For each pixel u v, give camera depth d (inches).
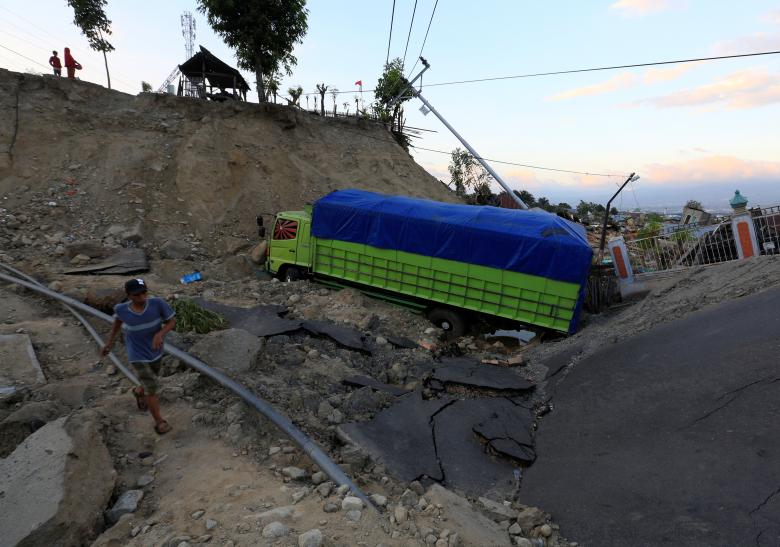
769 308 261.1
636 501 163.5
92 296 336.2
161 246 581.6
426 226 412.8
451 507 153.6
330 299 434.3
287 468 163.6
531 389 289.6
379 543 125.0
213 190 700.7
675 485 164.4
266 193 751.7
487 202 1360.7
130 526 130.8
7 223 525.0
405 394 267.3
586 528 158.4
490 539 141.6
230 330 269.7
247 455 174.9
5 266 418.3
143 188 650.2
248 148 803.4
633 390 242.4
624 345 304.5
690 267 416.8
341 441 207.8
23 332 279.9
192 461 169.0
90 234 555.8
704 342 257.9
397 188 928.3
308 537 117.2
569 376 292.8
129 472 160.6
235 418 195.5
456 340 411.2
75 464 142.3
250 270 559.5
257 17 794.2
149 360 179.8
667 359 258.2
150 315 177.8
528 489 190.7
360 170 927.7
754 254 383.2
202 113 808.9
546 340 398.0
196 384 227.0
